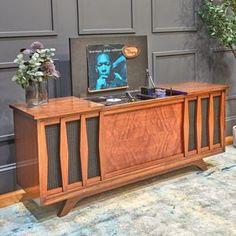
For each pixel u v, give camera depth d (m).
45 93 2.73
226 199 2.86
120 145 2.88
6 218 2.68
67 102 2.81
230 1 3.84
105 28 3.35
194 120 3.31
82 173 2.71
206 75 4.21
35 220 2.64
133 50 3.33
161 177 3.33
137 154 2.99
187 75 4.03
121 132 2.87
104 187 2.83
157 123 3.07
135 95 3.31
